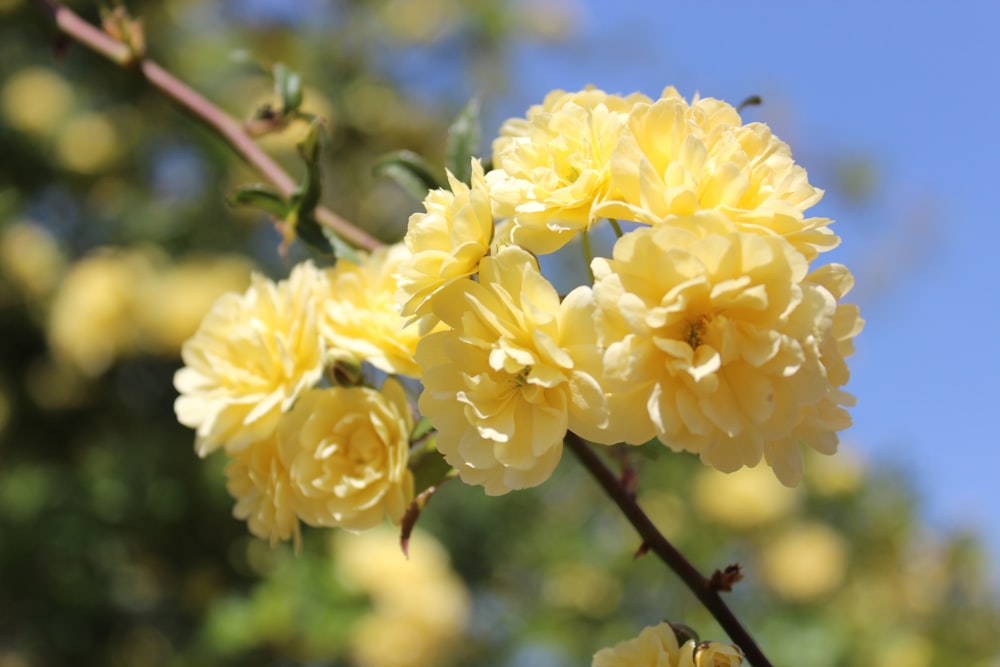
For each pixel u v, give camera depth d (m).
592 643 4.46
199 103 2.09
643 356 1.06
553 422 1.12
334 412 1.48
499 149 1.49
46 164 5.07
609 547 4.68
